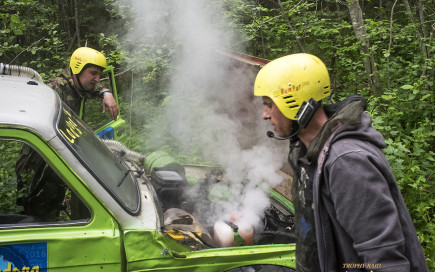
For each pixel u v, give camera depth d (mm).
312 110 1602
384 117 5008
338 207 1471
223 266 2389
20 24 6191
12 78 2908
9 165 4270
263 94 1673
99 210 2146
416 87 5078
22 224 2082
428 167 4617
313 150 1560
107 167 2539
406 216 1556
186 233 2580
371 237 1421
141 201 2549
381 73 5754
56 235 2076
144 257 2184
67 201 3363
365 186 1425
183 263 2281
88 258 2109
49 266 2066
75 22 11672
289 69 1622
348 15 8734
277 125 1698
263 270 2438
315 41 7496
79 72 3889
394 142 4504
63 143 2119
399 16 9336
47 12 9312
